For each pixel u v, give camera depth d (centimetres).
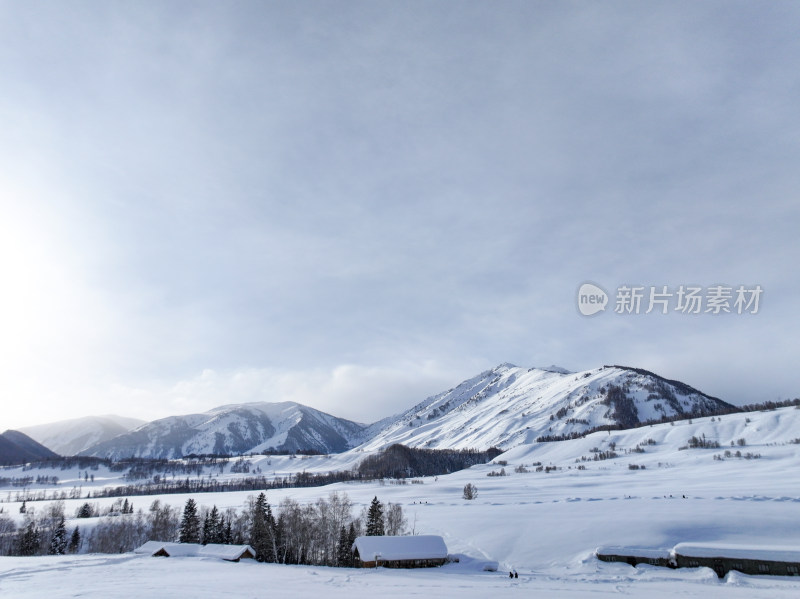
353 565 9894
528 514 13712
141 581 6256
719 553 7906
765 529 10119
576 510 13612
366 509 16712
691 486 18575
